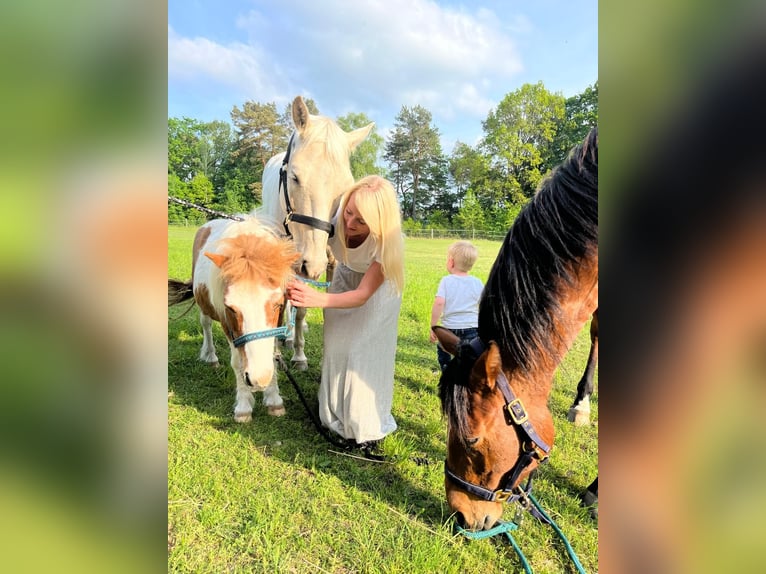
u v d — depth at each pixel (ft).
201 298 10.76
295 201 10.05
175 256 33.12
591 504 7.73
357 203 7.51
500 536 6.96
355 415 8.87
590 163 5.56
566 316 5.82
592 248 5.57
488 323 6.01
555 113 139.74
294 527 7.01
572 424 10.89
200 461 8.52
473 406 5.53
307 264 9.78
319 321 20.01
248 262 7.41
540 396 5.86
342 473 8.46
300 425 10.27
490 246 68.74
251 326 7.43
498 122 142.92
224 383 12.35
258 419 10.43
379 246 7.79
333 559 6.41
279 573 6.12
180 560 6.24
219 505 7.41
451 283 11.50
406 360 15.26
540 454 5.66
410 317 21.52
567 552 6.71
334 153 9.87
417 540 6.67
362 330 8.88
